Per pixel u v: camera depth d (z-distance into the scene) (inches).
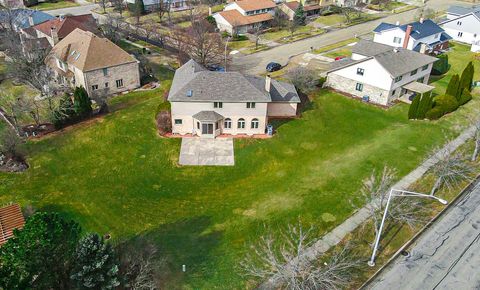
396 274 1268.5
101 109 2174.0
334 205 1547.7
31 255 907.4
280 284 1217.4
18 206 1400.1
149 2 4165.8
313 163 1793.8
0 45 2908.5
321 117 2153.1
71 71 2448.3
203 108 1915.6
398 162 1800.0
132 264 1190.3
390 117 2182.6
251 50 3191.4
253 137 1972.2
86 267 978.1
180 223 1456.7
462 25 3444.9
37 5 4407.0
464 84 2385.6
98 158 1801.2
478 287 1229.1
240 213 1505.9
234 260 1305.4
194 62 2196.1
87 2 4596.5
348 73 2378.2
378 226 1417.3
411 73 2359.7
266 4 3791.8
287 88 2156.7
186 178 1692.9
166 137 1953.7
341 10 4224.9
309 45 3324.3
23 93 2425.0
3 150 1766.7
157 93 2485.2
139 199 1571.1
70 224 1055.0
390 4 4682.6
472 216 1505.9
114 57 2413.9
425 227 1446.9
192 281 1231.5
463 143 1957.4
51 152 1829.5
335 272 1198.9
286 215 1496.1
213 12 4092.0
